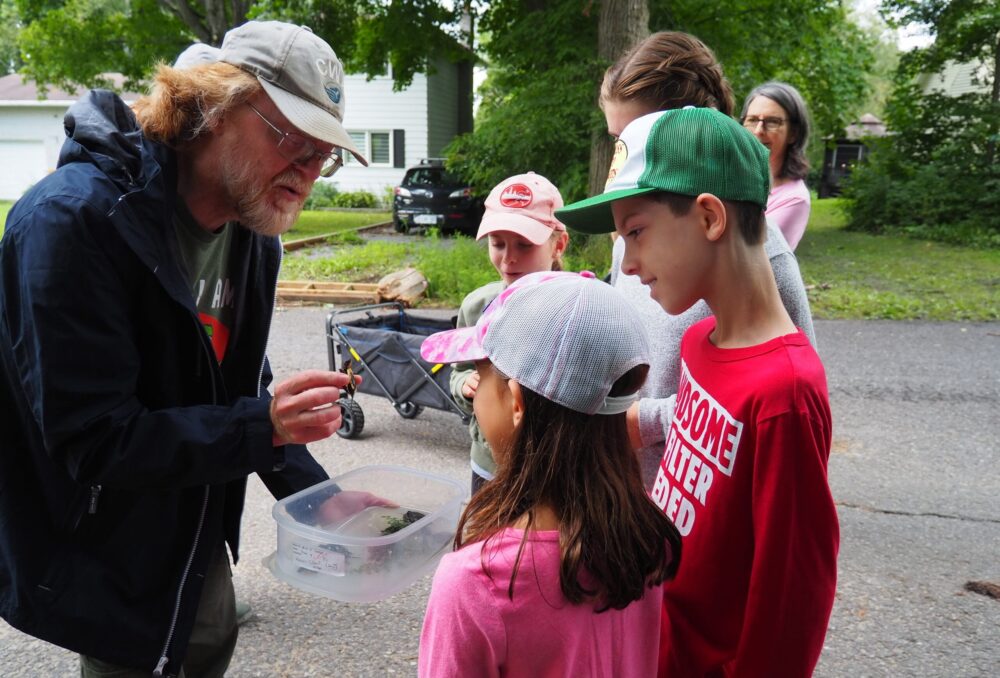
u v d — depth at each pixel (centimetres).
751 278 129
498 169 1250
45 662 259
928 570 316
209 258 171
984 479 407
